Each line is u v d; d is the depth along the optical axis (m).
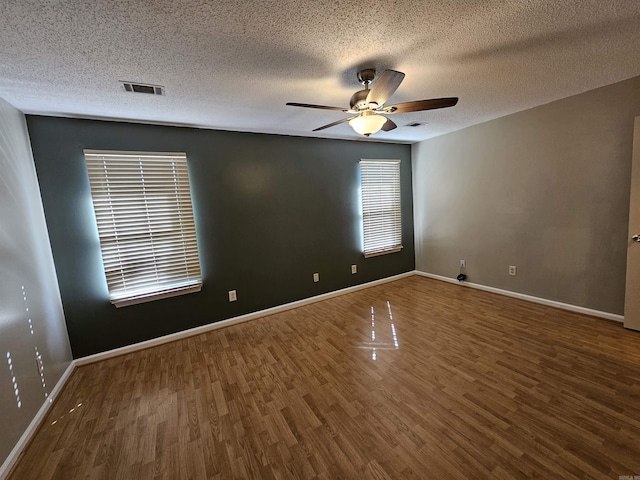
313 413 1.85
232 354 2.66
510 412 1.74
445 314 3.24
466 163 3.93
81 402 2.09
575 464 1.39
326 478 1.41
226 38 1.51
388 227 4.59
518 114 3.27
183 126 2.97
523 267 3.46
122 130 2.71
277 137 3.54
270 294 3.61
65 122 2.50
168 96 2.20
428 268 4.75
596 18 1.49
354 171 4.19
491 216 3.72
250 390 2.12
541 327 2.77
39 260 2.26
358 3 1.28
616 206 2.67
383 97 1.78
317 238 3.92
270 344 2.81
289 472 1.45
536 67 2.07
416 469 1.42
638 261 2.51
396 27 1.49
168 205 2.92
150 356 2.72
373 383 2.11
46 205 2.46
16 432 1.69
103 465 1.56
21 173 2.17
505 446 1.51
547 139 3.06
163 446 1.66
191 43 1.54
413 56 1.80
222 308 3.31
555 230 3.12
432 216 4.54
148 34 1.43
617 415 1.66
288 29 1.46
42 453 1.67
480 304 3.45
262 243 3.51
